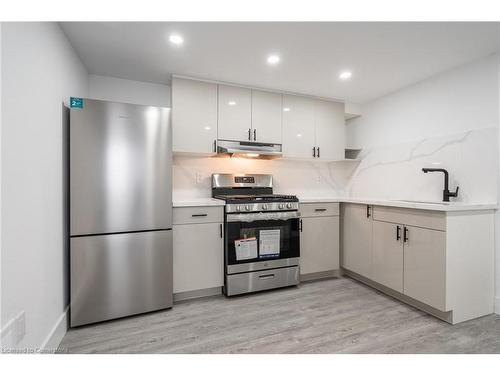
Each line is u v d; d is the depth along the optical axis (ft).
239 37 6.14
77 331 5.86
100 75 8.21
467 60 7.22
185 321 6.34
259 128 9.19
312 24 5.60
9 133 3.69
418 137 8.76
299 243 8.75
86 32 5.90
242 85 8.99
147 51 6.77
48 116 5.04
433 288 6.32
